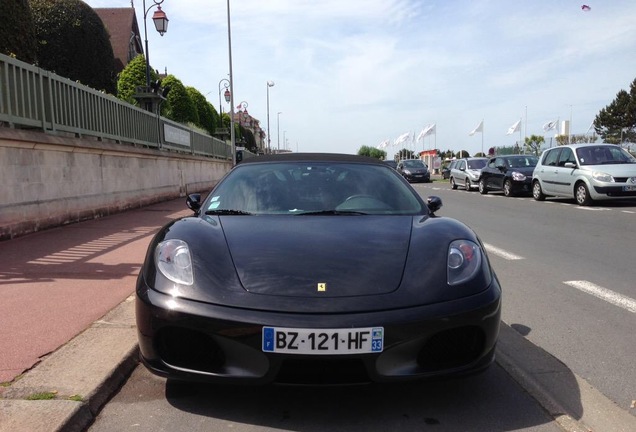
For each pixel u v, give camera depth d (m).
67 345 3.56
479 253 3.18
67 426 2.58
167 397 3.07
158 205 14.34
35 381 3.00
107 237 8.02
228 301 2.72
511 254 7.65
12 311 4.32
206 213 3.88
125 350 3.48
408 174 34.72
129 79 24.67
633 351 3.90
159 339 2.84
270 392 3.13
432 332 2.71
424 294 2.79
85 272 5.70
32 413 2.63
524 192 18.59
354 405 2.99
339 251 3.04
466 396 3.12
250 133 72.88
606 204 14.55
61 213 9.16
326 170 4.45
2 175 7.39
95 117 10.79
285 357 2.62
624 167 13.74
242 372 2.67
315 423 2.79
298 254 3.00
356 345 2.62
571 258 7.33
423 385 3.25
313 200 4.01
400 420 2.83
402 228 3.44
